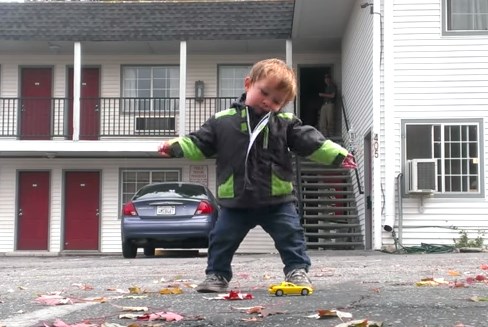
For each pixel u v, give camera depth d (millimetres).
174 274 6883
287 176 4074
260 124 3936
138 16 17031
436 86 12547
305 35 17000
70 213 18203
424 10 12609
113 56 18734
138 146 16844
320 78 19172
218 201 4129
